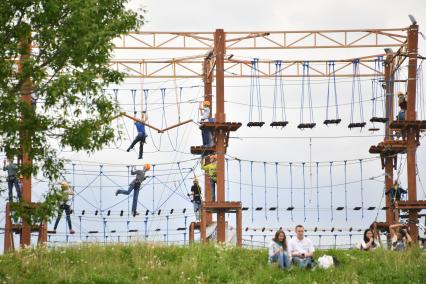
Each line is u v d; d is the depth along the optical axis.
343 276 55.25
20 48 53.59
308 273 55.34
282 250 56.41
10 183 71.94
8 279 52.84
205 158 84.00
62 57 53.69
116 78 54.75
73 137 53.34
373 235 62.03
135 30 55.56
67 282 52.69
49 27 53.28
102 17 55.03
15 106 52.31
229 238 79.56
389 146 82.38
